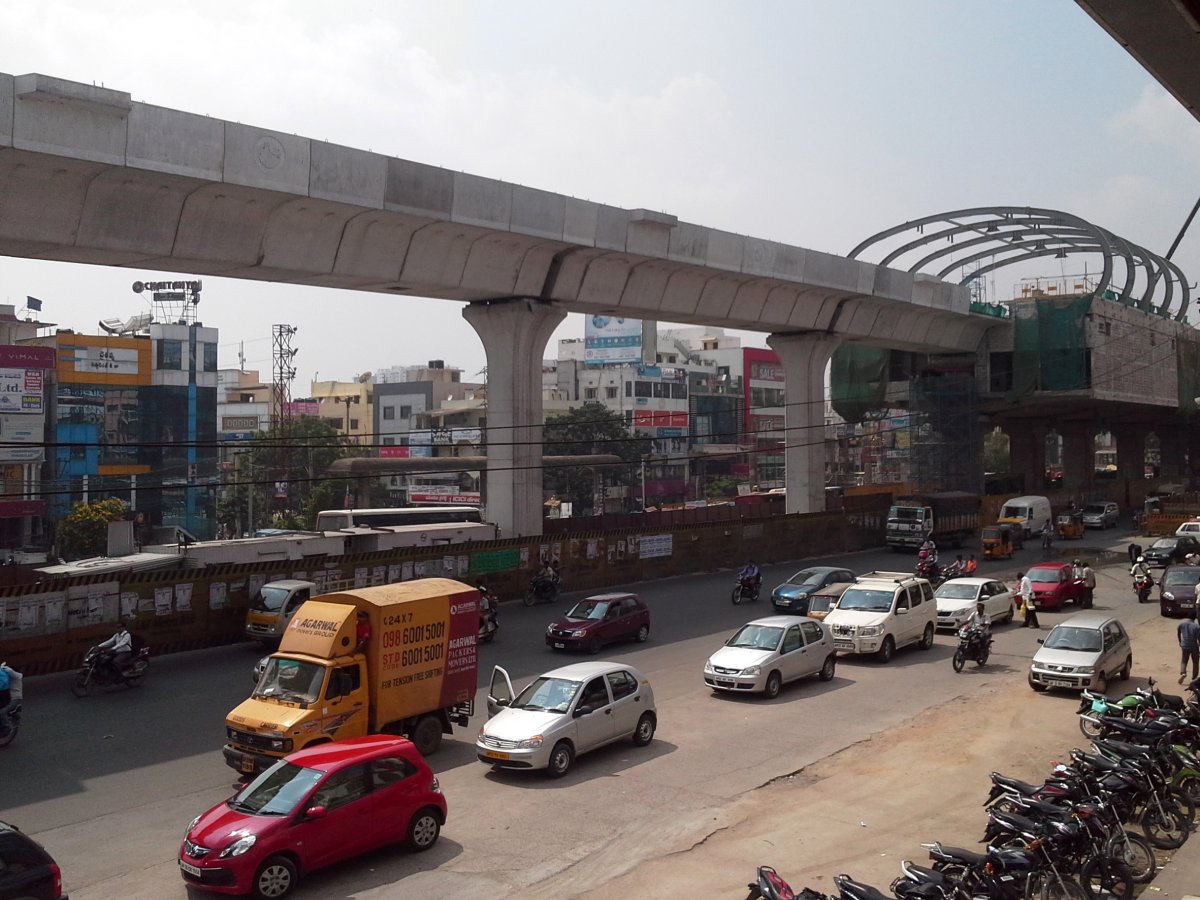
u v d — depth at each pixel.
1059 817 11.20
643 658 26.64
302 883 12.19
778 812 14.67
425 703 17.55
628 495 89.06
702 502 92.31
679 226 39.62
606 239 37.06
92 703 21.86
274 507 78.94
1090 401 68.75
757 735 19.11
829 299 51.59
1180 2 9.10
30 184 24.61
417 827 13.20
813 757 17.62
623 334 110.88
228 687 23.31
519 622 32.47
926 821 14.11
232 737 15.80
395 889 12.02
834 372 73.12
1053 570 34.91
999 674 24.55
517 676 24.45
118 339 67.62
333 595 17.11
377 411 108.50
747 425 113.50
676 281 42.84
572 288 39.12
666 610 34.72
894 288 53.34
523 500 39.47
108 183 25.73
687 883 12.06
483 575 35.38
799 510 54.09
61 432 62.62
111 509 57.94
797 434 54.16
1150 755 13.45
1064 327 64.31
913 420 69.25
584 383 101.88
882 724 19.86
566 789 15.88
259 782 12.61
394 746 13.27
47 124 23.34
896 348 63.62
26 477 56.28
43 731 19.67
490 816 14.64
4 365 55.12
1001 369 66.94
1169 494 82.25
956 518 56.34
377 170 29.77
